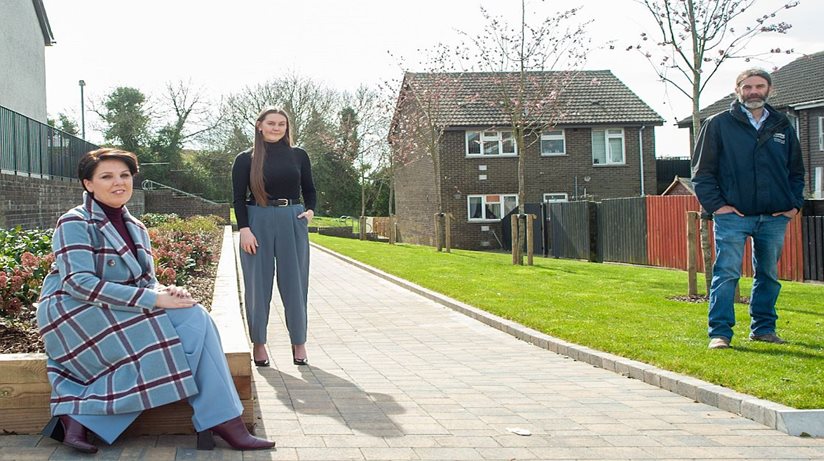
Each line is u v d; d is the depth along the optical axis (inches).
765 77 274.7
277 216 262.2
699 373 238.5
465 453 166.9
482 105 1355.8
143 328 159.8
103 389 157.6
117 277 166.4
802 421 190.1
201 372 162.6
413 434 181.2
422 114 1272.1
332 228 1886.1
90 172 168.2
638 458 166.9
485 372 269.3
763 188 274.2
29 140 698.2
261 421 189.3
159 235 472.4
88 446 154.1
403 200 1649.9
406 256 912.9
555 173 1362.0
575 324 351.9
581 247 951.0
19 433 168.2
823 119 1305.4
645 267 778.8
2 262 291.6
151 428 169.8
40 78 1096.8
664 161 1715.1
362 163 2094.0
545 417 201.6
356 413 200.2
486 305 434.0
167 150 2278.5
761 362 249.0
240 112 2266.2
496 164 1359.5
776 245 284.2
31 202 641.0
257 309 264.8
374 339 353.7
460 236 1359.5
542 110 877.8
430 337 359.6
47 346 160.6
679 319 359.9
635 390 238.4
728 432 189.5
